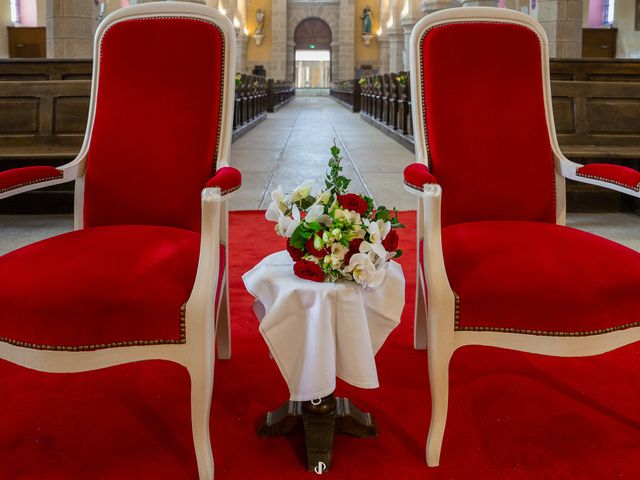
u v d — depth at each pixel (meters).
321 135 10.73
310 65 37.19
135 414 1.88
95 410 1.90
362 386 1.52
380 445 1.71
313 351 1.51
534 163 2.02
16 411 1.89
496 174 2.00
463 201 2.00
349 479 1.56
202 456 1.51
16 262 1.55
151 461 1.65
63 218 4.61
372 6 29.83
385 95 11.50
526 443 1.72
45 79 4.98
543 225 1.86
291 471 1.60
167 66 1.97
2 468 1.61
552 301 1.48
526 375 2.11
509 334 1.52
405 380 2.09
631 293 1.50
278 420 1.75
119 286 1.45
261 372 2.15
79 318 1.40
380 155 8.03
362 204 1.63
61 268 1.50
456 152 1.99
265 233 4.00
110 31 2.02
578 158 4.89
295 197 1.72
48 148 4.57
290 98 27.48
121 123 1.97
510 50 2.03
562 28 9.20
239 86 10.37
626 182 1.73
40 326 1.40
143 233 1.77
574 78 5.15
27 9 21.19
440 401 1.57
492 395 1.98
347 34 29.61
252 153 8.18
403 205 4.96
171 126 1.96
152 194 1.96
